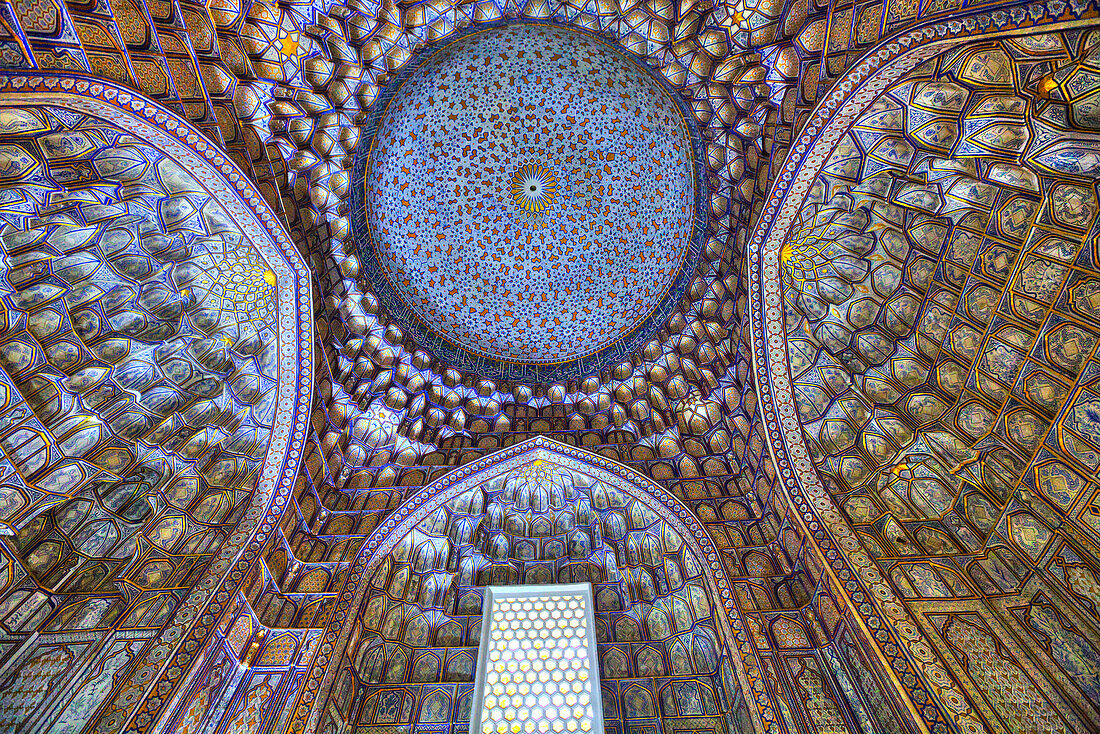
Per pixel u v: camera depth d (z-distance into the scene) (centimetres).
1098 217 536
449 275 1084
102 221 670
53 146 570
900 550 687
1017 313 616
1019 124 545
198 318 798
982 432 666
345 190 904
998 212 608
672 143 943
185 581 711
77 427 714
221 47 666
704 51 785
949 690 562
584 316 1097
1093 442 575
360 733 720
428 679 780
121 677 607
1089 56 476
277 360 837
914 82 578
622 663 792
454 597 880
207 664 643
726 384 907
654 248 1038
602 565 907
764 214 752
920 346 718
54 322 683
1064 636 562
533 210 1074
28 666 612
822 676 654
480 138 1023
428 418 1005
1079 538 586
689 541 837
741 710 681
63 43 505
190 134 630
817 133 657
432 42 866
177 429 793
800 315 797
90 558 711
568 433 991
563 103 1001
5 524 661
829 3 610
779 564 775
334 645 727
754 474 852
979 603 617
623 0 808
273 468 817
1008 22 489
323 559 828
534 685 770
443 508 938
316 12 730
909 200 671
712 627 771
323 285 874
